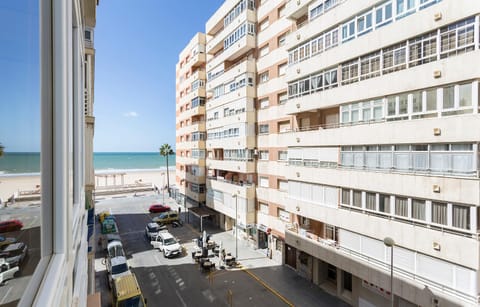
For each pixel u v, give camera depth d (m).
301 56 14.77
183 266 18.08
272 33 18.70
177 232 25.61
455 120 8.49
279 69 18.36
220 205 24.23
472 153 8.22
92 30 10.43
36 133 1.75
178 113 36.84
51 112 1.92
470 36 8.24
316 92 13.81
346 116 12.32
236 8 21.39
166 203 39.56
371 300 12.28
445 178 8.75
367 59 11.33
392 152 10.40
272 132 18.91
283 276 16.53
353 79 11.94
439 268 9.06
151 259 19.28
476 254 8.05
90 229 10.51
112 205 38.66
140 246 22.02
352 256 12.02
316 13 13.74
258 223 20.52
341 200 12.59
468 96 8.33
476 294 8.23
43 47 1.88
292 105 15.38
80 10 4.91
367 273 11.26
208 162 26.98
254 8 20.38
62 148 1.98
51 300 1.41
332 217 12.91
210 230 26.00
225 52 23.06
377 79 10.82
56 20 1.94
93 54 10.53
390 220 10.40
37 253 1.75
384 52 10.66
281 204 18.16
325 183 13.26
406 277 9.95
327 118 14.36
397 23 10.07
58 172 1.95
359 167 11.71
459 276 8.58
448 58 8.66
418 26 9.43
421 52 9.48
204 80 29.02
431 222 9.23
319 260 15.48
